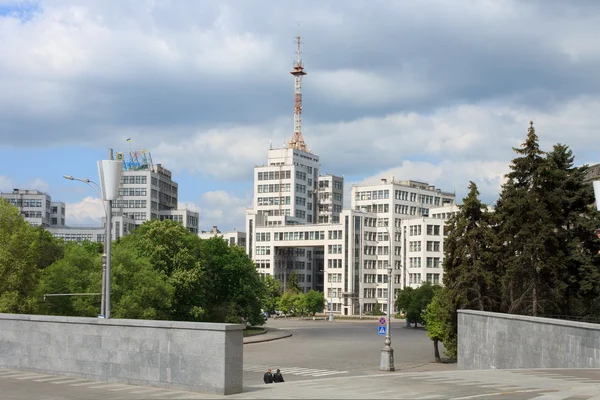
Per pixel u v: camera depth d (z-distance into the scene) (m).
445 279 70.19
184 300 88.50
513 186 62.25
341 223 194.62
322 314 193.88
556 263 59.03
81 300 68.62
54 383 22.20
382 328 63.09
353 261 194.62
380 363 69.06
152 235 88.81
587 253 63.06
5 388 21.22
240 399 19.11
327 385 22.59
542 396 19.20
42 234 95.75
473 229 67.75
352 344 96.38
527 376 26.62
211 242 113.00
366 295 197.62
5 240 66.69
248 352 83.62
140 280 72.81
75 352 23.45
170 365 21.16
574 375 27.16
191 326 20.72
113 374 22.48
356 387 21.88
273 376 44.81
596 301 60.22
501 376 26.59
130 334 22.11
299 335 114.44
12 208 68.94
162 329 21.38
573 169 64.38
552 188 62.44
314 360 74.12
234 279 112.06
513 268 60.72
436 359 74.25
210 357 20.28
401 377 26.02
